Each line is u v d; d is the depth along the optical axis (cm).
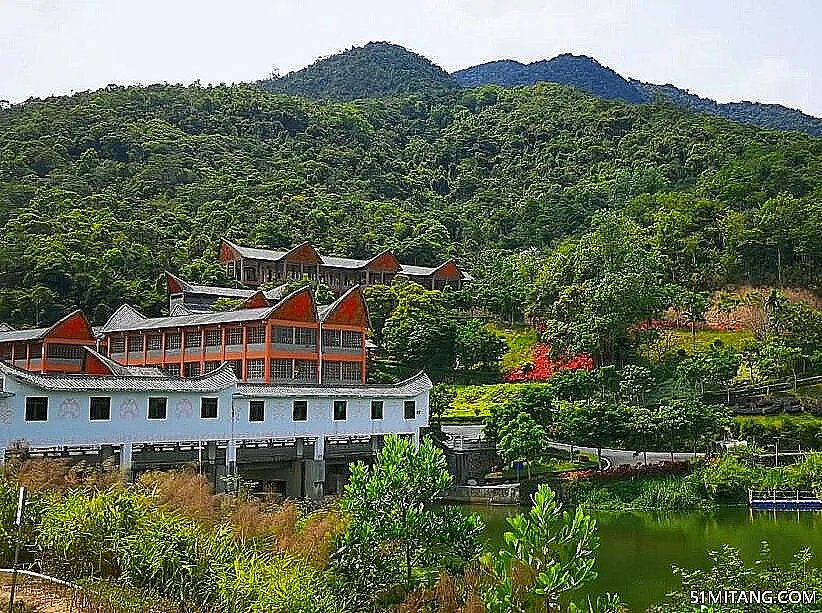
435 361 9975
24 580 2128
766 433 6888
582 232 15412
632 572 3672
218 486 5278
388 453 2092
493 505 5797
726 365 8150
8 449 4284
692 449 6350
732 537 4550
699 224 12850
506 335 11575
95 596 1992
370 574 2020
